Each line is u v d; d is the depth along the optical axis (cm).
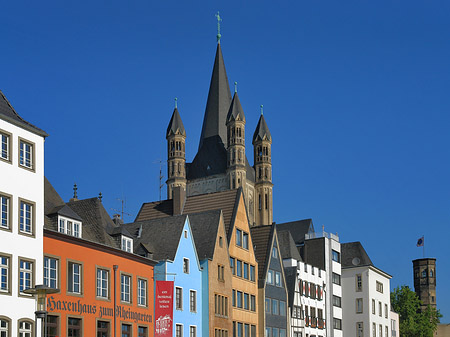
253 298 7669
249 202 19000
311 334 9306
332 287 10312
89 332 5081
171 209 8319
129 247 5847
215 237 6888
